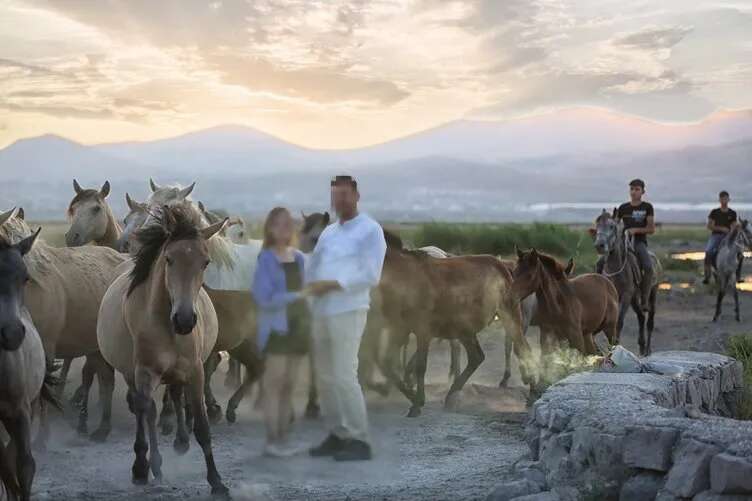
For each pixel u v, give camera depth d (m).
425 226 34.31
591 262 30.44
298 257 8.62
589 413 6.45
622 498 5.84
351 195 8.15
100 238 12.41
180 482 7.71
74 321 9.78
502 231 33.47
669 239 66.31
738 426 5.84
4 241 6.35
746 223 23.69
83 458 8.65
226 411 10.46
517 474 6.79
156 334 7.45
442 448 8.77
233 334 10.02
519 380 13.76
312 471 7.91
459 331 11.38
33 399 6.99
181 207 7.30
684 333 19.45
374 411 10.98
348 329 8.21
